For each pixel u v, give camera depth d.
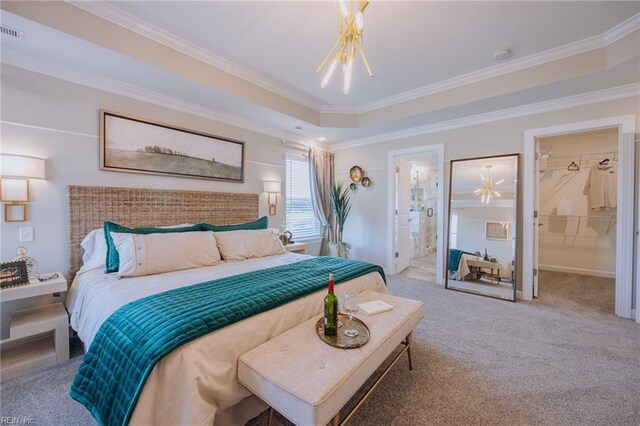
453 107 3.34
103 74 2.52
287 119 3.78
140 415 1.04
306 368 1.22
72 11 1.95
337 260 2.76
